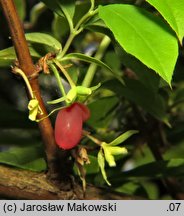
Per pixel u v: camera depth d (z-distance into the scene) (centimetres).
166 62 19
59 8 22
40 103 21
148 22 20
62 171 22
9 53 22
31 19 34
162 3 19
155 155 29
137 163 34
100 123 28
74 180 22
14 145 32
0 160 22
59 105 29
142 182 33
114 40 22
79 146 21
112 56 29
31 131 32
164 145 31
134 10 20
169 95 30
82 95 20
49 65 21
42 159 24
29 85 21
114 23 19
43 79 29
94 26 22
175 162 25
